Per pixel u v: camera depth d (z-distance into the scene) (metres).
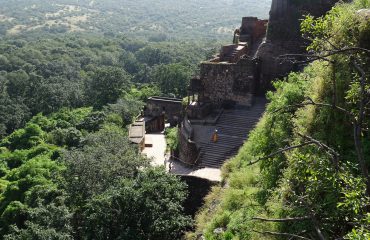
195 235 13.52
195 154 22.09
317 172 5.84
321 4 22.69
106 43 128.38
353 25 8.32
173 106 41.62
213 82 25.72
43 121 54.03
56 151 40.72
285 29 23.78
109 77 60.88
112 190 15.24
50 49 106.94
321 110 8.44
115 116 44.69
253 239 8.86
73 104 65.12
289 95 10.93
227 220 11.52
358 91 6.63
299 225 6.75
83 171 19.62
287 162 8.73
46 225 17.81
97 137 26.53
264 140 10.88
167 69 66.56
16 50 101.62
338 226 6.26
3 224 26.12
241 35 29.64
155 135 36.75
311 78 11.26
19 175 34.62
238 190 12.38
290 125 10.34
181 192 15.79
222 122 23.88
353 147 7.75
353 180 5.50
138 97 60.44
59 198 19.88
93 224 14.66
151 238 14.05
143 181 15.36
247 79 24.53
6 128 57.78
